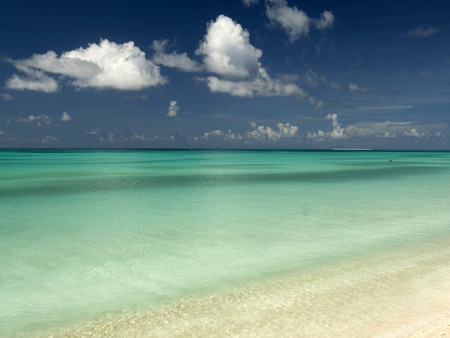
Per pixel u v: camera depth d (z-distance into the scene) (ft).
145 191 71.20
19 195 66.28
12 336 17.90
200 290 23.07
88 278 25.39
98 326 18.69
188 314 19.72
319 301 20.94
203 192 69.62
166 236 36.50
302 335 17.24
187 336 17.37
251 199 60.08
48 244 33.76
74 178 101.14
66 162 199.21
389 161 222.07
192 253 30.89
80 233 37.88
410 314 19.13
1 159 237.04
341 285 23.29
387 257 28.99
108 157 289.94
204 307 20.54
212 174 116.06
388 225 40.42
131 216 46.42
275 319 18.88
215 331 17.79
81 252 31.32
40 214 48.08
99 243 34.09
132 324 18.80
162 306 20.84
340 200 58.59
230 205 54.24
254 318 19.04
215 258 29.50
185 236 36.45
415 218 44.06
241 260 28.96
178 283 24.32
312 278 24.68
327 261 28.30
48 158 261.44
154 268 27.30
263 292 22.48
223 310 20.10
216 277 25.30
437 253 29.76
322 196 63.52
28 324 19.04
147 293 22.76
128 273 26.30
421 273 25.16
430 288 22.54
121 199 60.90
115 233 37.78
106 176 108.06
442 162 215.10
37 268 27.43
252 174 114.52
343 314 19.25
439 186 79.00
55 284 24.34
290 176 107.24
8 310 20.65
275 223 41.91
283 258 29.32
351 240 34.40
